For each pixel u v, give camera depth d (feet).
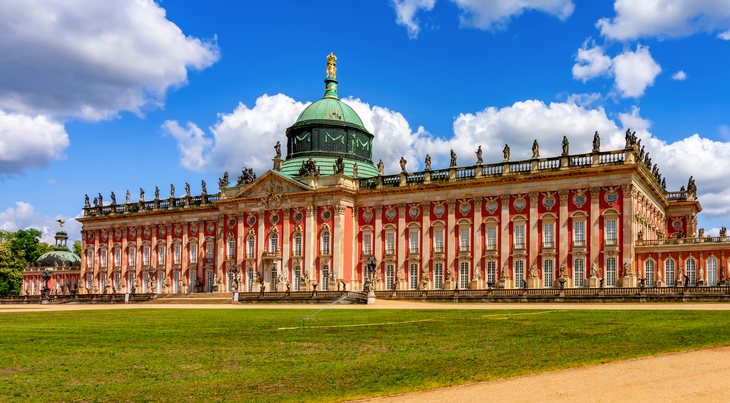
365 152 409.69
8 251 515.50
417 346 101.86
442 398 63.46
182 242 408.87
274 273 356.79
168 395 67.77
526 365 80.07
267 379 75.46
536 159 297.12
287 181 354.33
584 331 118.42
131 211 437.99
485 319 153.79
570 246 286.46
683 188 354.54
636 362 79.77
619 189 277.23
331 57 428.15
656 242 274.36
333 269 336.90
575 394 63.10
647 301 221.05
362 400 64.28
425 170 329.31
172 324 153.99
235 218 376.89
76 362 89.20
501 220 304.50
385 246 337.52
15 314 214.69
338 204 339.77
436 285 320.09
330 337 116.78
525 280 294.87
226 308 248.52
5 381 76.02
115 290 435.94
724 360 80.02
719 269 257.96
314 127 396.57
